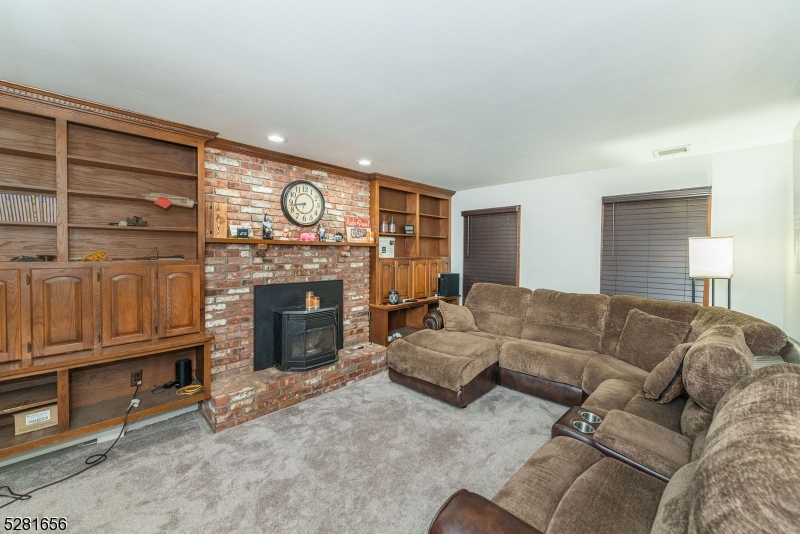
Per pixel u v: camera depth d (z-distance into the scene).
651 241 3.71
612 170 3.97
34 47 1.60
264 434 2.47
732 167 3.23
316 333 3.35
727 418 0.83
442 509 0.96
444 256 5.70
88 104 2.20
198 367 2.87
